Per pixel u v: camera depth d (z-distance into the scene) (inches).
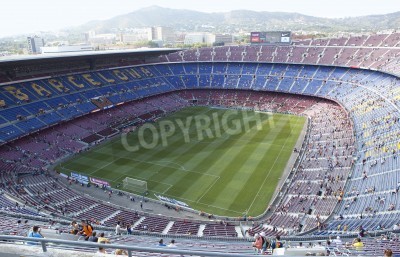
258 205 1935.3
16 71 3270.2
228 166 2468.0
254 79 4645.7
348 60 4222.4
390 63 3595.0
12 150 2583.7
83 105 3427.7
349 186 1952.5
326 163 2347.4
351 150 2448.3
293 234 1492.4
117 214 1831.9
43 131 2945.4
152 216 1817.2
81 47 5777.6
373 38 4377.5
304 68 4562.0
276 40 5002.5
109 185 2186.3
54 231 815.1
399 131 2325.3
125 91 4005.9
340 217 1638.8
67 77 3678.6
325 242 1026.7
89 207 1902.1
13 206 1659.7
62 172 2415.1
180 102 4379.9
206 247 983.6
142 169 2439.7
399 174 1823.3
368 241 1047.6
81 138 2989.7
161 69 4886.8
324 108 3816.4
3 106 2898.6
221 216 1829.5
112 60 4362.7
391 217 1461.6
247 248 957.8
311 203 1851.6
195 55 5187.0
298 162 2511.1
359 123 2888.8
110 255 313.4
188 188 2150.6
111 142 2997.0
